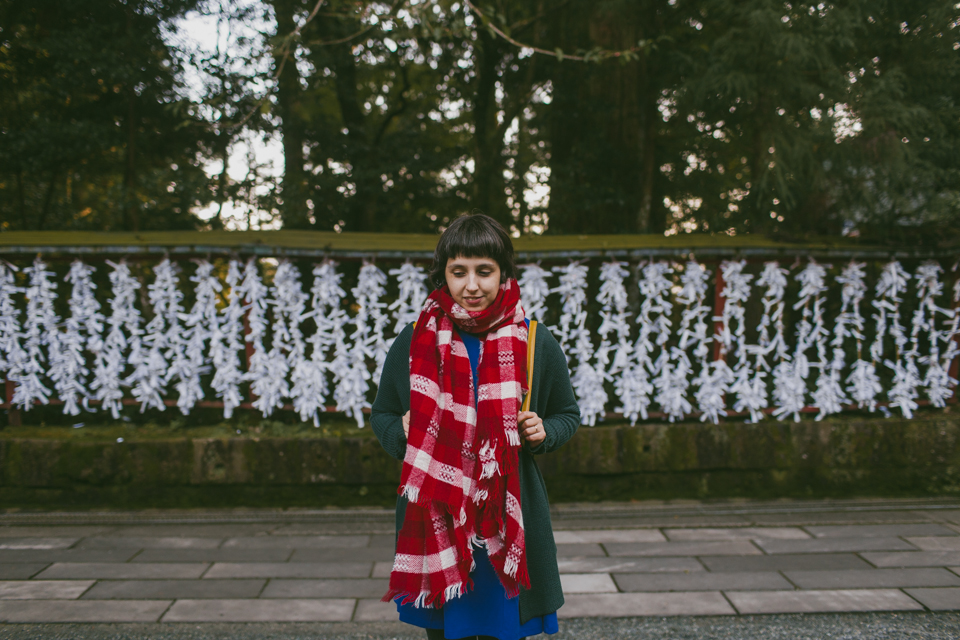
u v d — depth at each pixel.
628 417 4.16
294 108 7.42
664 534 3.52
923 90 4.46
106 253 3.96
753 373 4.44
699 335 4.12
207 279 3.99
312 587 2.84
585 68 7.00
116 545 3.33
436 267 1.66
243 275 4.02
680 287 4.46
